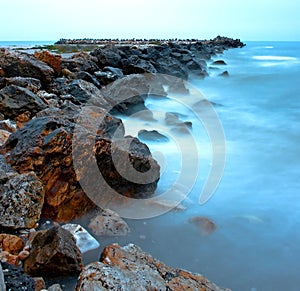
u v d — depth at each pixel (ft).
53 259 9.07
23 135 14.12
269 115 34.22
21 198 11.50
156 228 12.80
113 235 11.95
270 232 13.25
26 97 21.89
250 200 15.67
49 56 34.58
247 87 53.16
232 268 11.22
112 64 47.06
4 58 29.84
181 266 11.12
